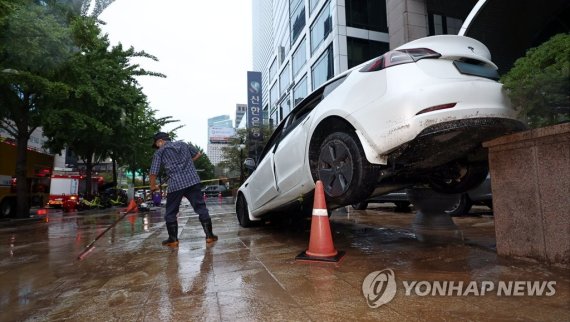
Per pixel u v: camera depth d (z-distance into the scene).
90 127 14.45
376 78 3.18
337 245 4.16
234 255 3.92
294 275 2.92
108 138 17.17
